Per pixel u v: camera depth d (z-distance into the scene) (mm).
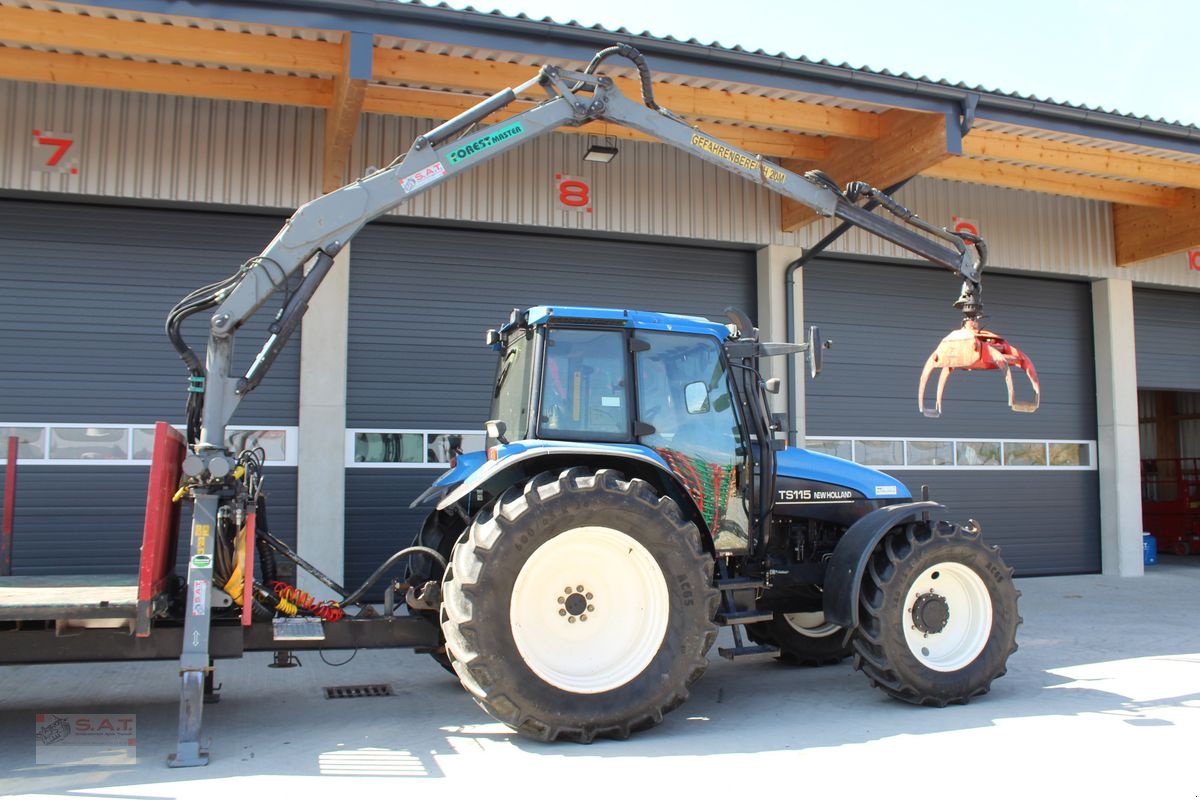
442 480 6098
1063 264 11266
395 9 6934
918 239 6051
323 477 8438
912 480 10695
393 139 8836
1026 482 11266
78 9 6641
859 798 3721
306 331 8492
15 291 8023
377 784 3934
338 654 7023
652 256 9875
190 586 4434
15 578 5652
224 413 4695
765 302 10039
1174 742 4492
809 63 7902
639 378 5363
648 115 5617
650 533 4723
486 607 4445
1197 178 9953
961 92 8250
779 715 5141
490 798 3748
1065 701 5371
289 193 8438
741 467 5504
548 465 5113
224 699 5594
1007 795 3750
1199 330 12344
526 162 9188
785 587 5879
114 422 8125
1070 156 9375
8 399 7922
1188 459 15172
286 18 6797
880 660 5211
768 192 10016
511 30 7234
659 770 4105
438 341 9062
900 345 10766
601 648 4707
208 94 7762
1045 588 10336
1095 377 11656
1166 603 9281
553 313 5254
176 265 8383
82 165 7973
